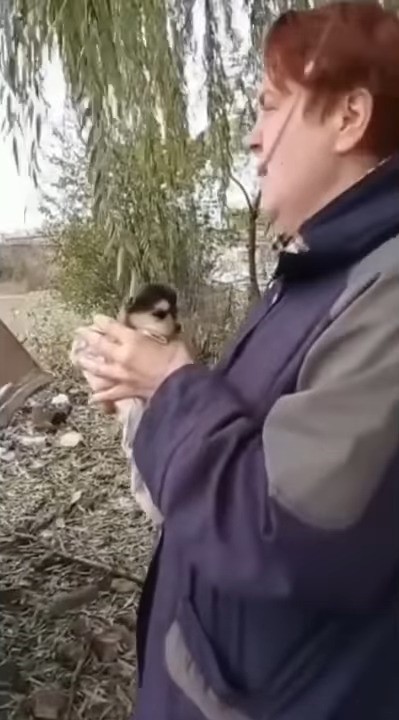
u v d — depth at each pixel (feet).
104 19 7.22
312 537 1.89
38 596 6.90
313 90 2.28
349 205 2.24
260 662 2.23
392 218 2.21
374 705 2.17
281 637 2.20
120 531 7.95
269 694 2.22
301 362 2.13
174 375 2.15
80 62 7.27
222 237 8.20
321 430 1.93
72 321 8.91
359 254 2.21
